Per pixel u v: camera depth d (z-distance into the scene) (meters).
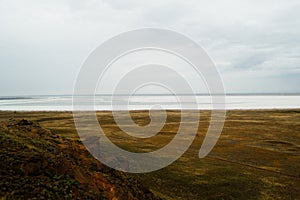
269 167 36.34
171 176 31.39
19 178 12.89
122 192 17.23
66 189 13.43
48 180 13.59
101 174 17.83
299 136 56.78
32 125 22.45
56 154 17.17
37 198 12.02
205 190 28.12
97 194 14.52
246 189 28.62
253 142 51.09
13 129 19.62
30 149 15.67
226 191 28.02
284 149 46.09
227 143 50.09
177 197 25.80
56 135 22.27
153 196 21.53
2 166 13.28
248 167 36.25
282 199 26.58
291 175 33.38
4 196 11.58
